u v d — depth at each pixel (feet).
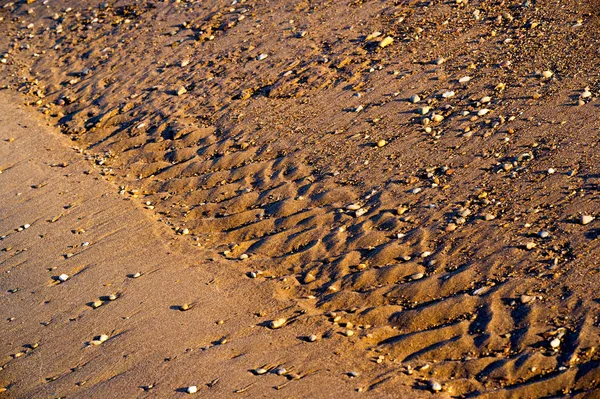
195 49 33.99
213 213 23.67
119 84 32.71
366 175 23.39
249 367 16.21
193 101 30.07
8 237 23.95
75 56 36.11
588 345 15.33
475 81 26.61
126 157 27.96
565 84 24.73
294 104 28.32
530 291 17.15
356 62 29.89
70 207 25.18
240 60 32.14
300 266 20.13
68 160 28.40
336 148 25.20
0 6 42.96
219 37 34.47
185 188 25.36
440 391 15.08
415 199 21.66
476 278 18.04
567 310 16.34
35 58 36.83
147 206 24.71
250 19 35.32
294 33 33.14
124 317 18.79
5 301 20.54
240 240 22.06
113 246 22.49
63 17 39.99
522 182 21.01
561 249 18.15
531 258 18.12
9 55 37.58
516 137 22.99
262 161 25.57
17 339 18.78
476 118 24.52
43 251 22.76
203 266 20.77
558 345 15.60
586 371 14.79
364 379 15.53
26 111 32.53
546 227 19.03
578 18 28.60
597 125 22.21
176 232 22.97
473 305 17.24
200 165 26.22
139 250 22.11
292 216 22.20
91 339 18.16
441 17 31.42
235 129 27.66
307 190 23.39
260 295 19.03
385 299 18.24
